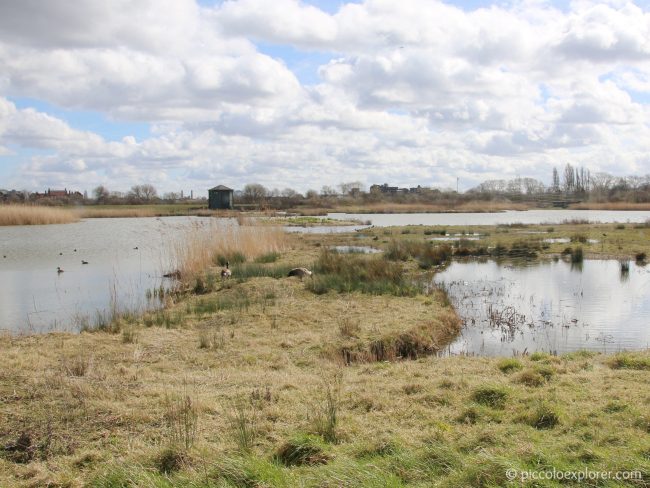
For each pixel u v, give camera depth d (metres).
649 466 4.63
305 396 7.53
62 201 92.44
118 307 15.48
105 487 5.11
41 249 30.84
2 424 6.57
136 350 10.30
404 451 5.36
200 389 7.91
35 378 8.16
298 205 85.81
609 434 5.69
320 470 4.92
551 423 6.19
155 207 84.62
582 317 14.48
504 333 13.05
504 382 7.95
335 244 31.44
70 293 17.98
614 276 20.86
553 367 8.74
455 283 19.67
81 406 7.07
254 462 5.17
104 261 25.92
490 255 27.31
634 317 14.39
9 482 5.36
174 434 6.14
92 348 10.56
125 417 6.75
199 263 20.78
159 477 5.09
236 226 28.52
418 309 14.05
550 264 24.27
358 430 6.20
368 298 15.39
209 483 4.90
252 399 7.39
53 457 5.86
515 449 5.27
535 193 133.62
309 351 10.58
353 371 9.17
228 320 13.05
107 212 64.69
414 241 27.39
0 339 11.24
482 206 94.81
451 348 11.85
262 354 10.27
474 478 4.62
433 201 103.81
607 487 4.46
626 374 8.26
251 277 18.45
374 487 4.59
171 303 15.23
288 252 25.61
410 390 7.67
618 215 66.94
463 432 5.99
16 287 19.09
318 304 14.59
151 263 25.23
